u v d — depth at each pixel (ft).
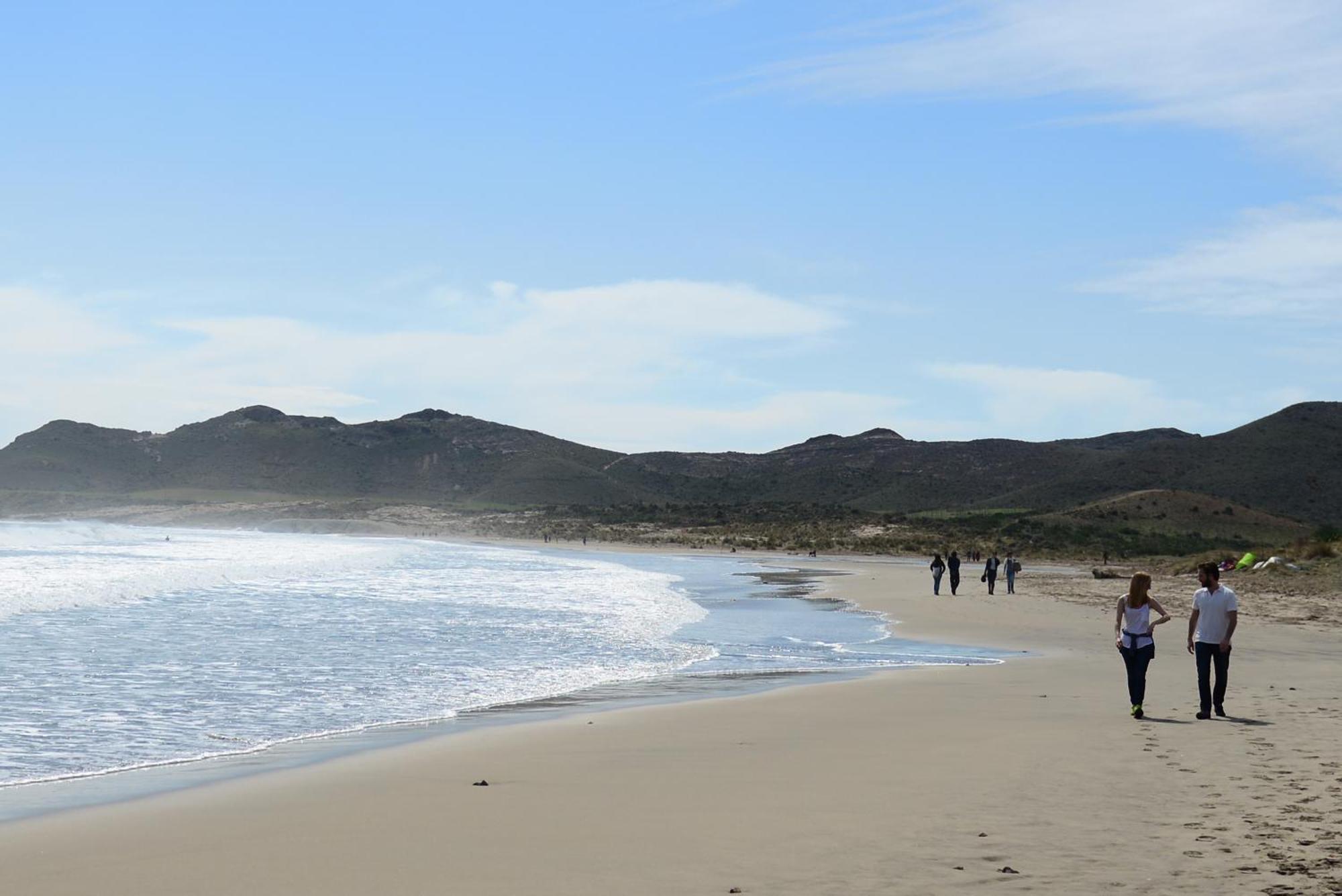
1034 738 41.11
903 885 22.54
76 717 49.34
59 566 180.24
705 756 39.14
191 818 30.30
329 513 653.71
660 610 112.57
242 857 25.88
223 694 56.44
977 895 21.79
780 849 25.63
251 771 37.78
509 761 38.83
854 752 39.19
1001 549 335.88
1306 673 63.82
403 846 26.73
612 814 29.96
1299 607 111.65
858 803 30.48
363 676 63.57
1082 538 357.00
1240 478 555.69
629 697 56.80
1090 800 30.25
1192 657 75.25
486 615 103.96
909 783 33.27
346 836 27.84
